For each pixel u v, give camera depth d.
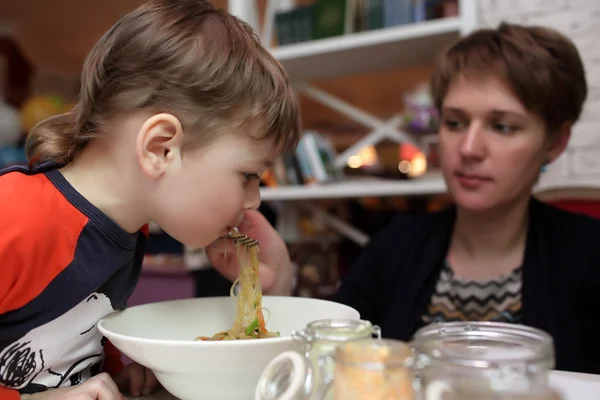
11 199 0.59
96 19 3.19
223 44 0.67
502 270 1.07
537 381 0.36
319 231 2.03
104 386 0.57
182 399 0.56
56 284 0.61
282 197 1.77
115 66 0.65
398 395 0.38
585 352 0.96
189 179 0.64
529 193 1.05
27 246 0.57
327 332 0.44
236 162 0.65
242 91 0.65
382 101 3.57
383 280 1.18
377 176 1.96
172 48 0.64
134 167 0.65
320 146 1.85
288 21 1.84
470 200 1.00
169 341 0.49
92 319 0.68
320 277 1.89
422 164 1.92
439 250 1.11
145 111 0.64
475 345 0.42
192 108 0.63
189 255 2.03
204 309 0.74
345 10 1.72
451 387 0.36
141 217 0.69
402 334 1.07
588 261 0.98
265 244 0.87
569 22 1.52
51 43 3.58
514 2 1.58
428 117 1.77
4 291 0.57
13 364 0.61
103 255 0.66
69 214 0.62
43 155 0.70
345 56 1.74
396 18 1.64
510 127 0.97
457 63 1.03
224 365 0.50
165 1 0.70
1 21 3.21
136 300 2.19
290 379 0.44
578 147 1.51
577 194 1.30
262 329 0.68
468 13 1.45
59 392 0.57
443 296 1.10
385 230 1.25
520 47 0.97
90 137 0.67
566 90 0.99
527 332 0.43
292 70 1.93
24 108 2.50
